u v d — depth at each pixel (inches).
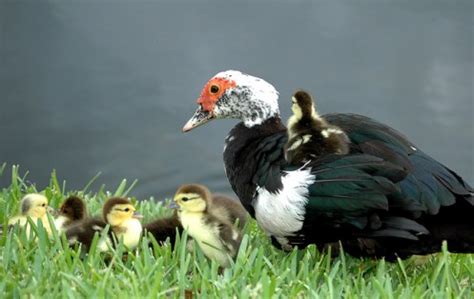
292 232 355.9
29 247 351.6
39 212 386.9
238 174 380.2
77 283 313.0
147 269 329.1
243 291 311.1
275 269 344.5
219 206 408.8
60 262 332.8
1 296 306.8
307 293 325.1
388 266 365.1
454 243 340.2
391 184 332.8
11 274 326.0
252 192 370.0
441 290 330.3
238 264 336.2
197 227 365.1
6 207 419.2
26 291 307.1
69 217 395.2
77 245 358.9
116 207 365.1
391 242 344.8
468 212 337.1
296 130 358.6
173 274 337.4
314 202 343.3
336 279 342.3
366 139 355.3
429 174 340.5
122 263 339.6
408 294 324.5
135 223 371.2
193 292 319.9
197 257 359.6
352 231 342.3
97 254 341.4
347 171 340.5
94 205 444.1
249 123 396.8
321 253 363.3
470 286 354.3
